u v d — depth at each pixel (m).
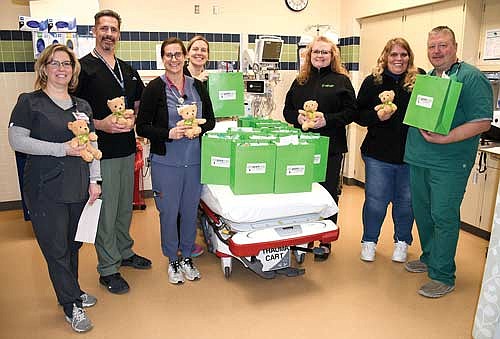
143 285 2.90
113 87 2.67
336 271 3.10
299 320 2.48
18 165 3.96
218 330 2.39
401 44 2.85
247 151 2.51
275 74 4.73
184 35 4.90
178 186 2.74
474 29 3.87
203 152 2.61
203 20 4.94
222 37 5.05
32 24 3.72
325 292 2.80
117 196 2.79
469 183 3.83
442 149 2.59
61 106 2.19
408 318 2.50
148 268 3.14
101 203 2.46
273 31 5.25
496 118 3.71
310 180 2.66
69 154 2.13
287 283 2.93
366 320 2.48
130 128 2.62
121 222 3.04
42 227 2.19
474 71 2.48
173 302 2.68
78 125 2.13
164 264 3.22
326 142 2.76
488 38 3.82
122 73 2.75
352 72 5.39
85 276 3.03
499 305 1.42
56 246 2.24
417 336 2.33
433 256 2.80
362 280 2.96
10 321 2.47
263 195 2.60
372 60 5.12
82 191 2.25
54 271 2.29
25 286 2.89
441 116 2.45
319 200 2.63
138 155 4.49
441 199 2.64
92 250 3.47
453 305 2.63
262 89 4.51
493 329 1.46
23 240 3.72
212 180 2.67
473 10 3.83
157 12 4.76
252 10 5.12
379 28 4.95
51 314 2.55
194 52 3.39
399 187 3.12
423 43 4.34
